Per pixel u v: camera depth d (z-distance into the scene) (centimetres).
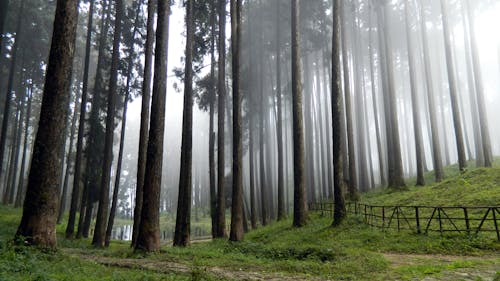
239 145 1623
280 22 2842
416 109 2398
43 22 3167
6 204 3297
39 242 831
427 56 2545
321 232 1583
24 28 3155
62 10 949
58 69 927
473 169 2180
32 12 3056
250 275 789
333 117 1712
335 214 1655
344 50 2322
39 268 644
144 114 1756
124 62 2409
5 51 3234
